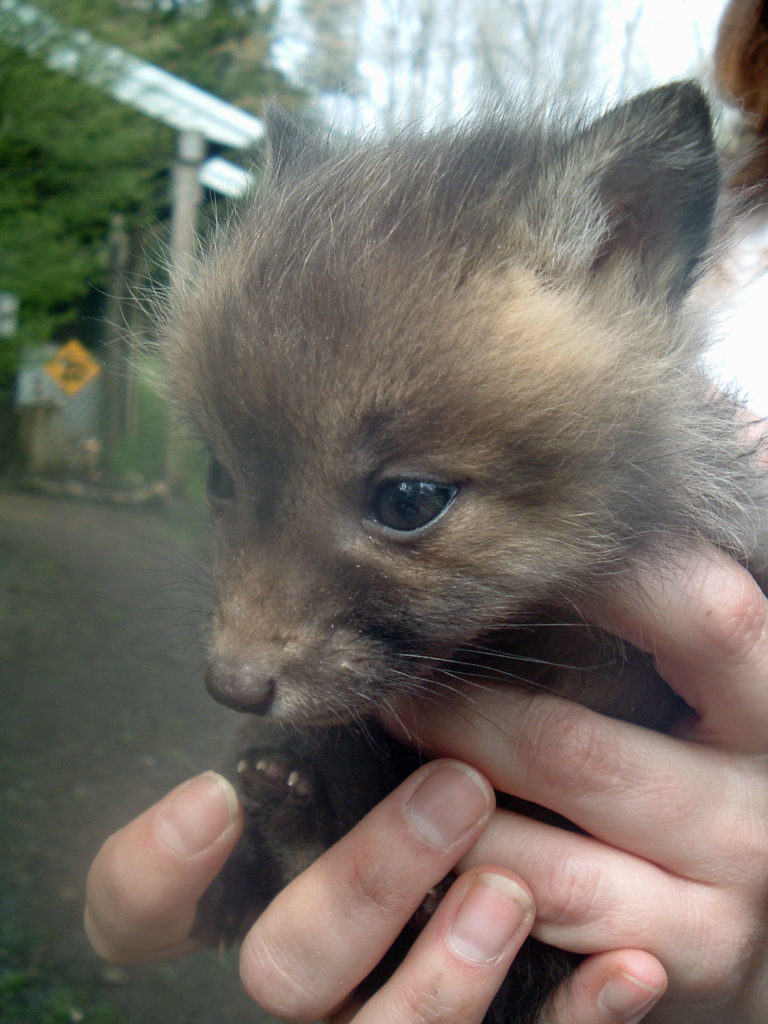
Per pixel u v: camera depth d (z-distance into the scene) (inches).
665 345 5.5
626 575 5.2
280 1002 5.2
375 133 7.0
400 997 4.9
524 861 5.2
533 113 6.3
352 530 4.9
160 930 5.7
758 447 6.3
